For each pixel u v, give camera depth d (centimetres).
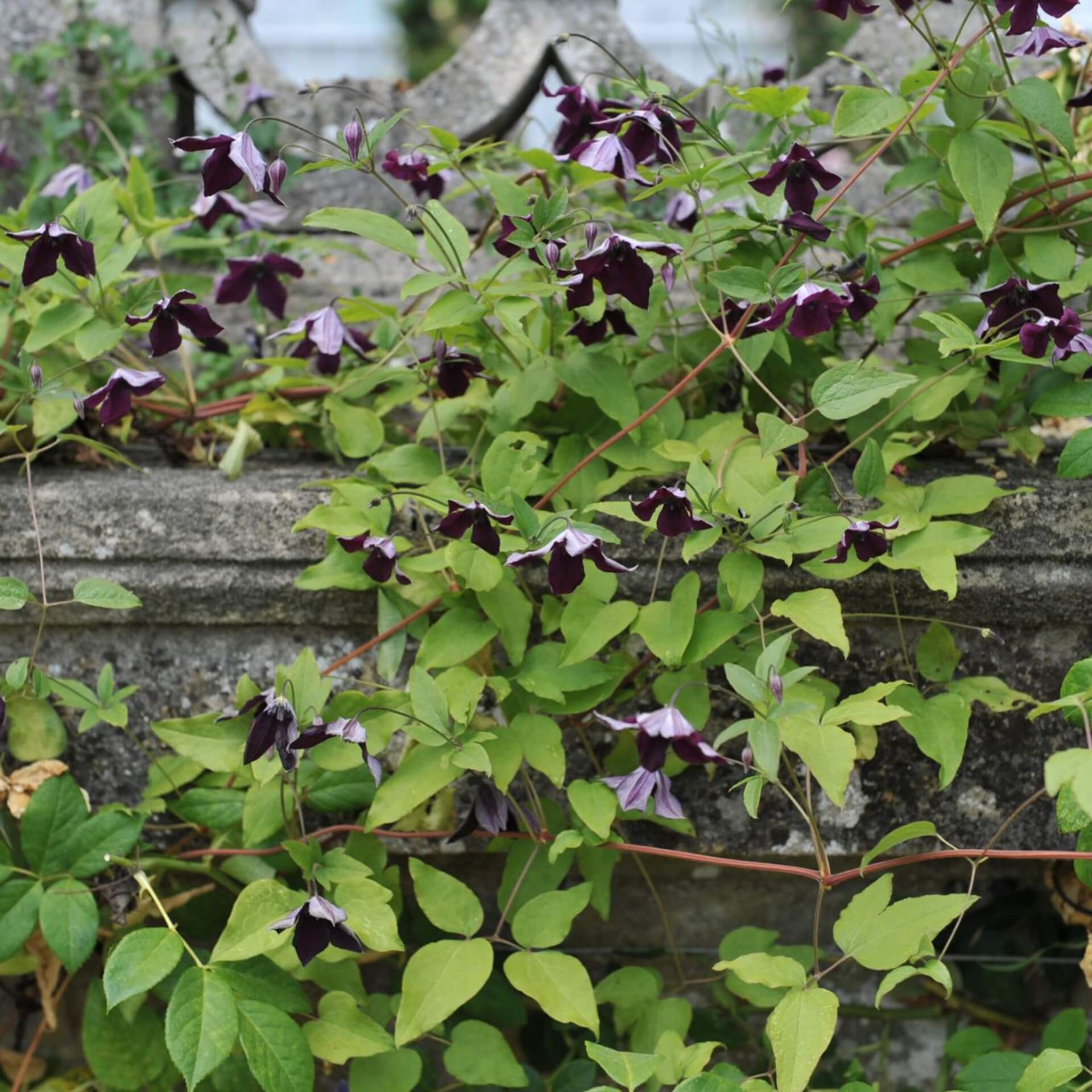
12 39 201
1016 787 172
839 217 184
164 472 175
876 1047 181
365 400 184
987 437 176
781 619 169
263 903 162
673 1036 166
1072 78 191
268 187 163
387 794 165
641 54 201
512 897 167
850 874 162
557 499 170
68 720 172
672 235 174
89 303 174
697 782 172
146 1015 171
